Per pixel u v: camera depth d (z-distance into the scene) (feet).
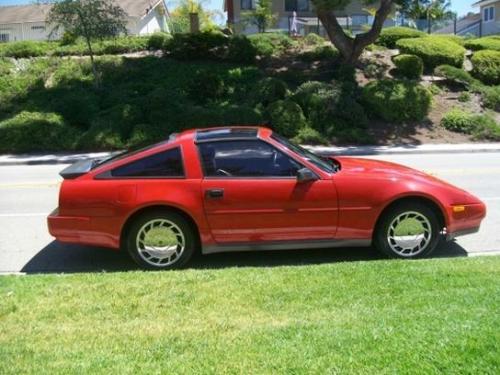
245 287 16.37
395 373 10.60
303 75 76.28
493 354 11.01
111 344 12.59
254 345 12.17
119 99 68.28
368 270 17.75
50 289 16.74
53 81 74.64
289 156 20.63
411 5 74.43
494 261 18.89
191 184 20.22
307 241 20.66
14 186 40.70
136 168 20.54
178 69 76.69
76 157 57.00
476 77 77.20
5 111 67.87
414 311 13.88
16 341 12.90
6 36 150.20
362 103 67.51
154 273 18.61
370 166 22.20
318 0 69.51
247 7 142.61
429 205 20.92
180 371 11.09
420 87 67.05
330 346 11.85
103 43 84.48
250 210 20.24
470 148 57.88
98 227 20.35
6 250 24.23
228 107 65.00
